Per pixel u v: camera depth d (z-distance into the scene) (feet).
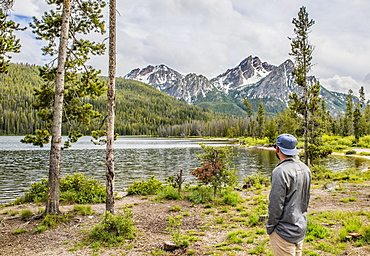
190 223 25.81
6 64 28.30
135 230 23.21
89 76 34.50
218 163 37.35
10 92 468.34
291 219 9.31
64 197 38.96
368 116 260.42
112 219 21.90
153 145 247.29
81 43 32.58
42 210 31.27
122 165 106.11
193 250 18.06
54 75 32.71
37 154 139.33
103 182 68.69
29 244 20.63
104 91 35.70
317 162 114.11
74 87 34.32
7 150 161.89
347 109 271.69
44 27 31.04
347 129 272.72
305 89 72.23
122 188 61.11
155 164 109.40
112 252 18.40
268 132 251.80
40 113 31.96
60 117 28.25
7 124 383.24
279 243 9.52
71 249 19.20
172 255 17.49
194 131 562.66
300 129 74.64
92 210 32.42
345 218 23.59
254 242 19.04
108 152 25.17
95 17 32.27
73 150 176.45
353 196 35.42
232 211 30.17
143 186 47.34
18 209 34.86
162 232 23.03
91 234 22.18
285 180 9.30
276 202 9.30
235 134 446.19
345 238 17.79
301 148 85.76
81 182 42.98
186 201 37.11
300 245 9.63
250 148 214.48
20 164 101.19
